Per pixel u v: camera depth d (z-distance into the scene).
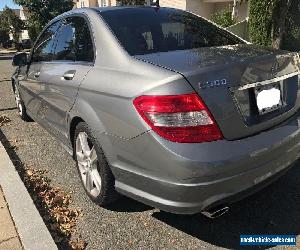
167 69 2.61
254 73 2.72
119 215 3.34
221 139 2.53
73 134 3.78
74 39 3.83
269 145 2.69
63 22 4.28
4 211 3.27
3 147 4.73
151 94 2.55
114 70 3.00
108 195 3.21
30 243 2.85
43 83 4.31
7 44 54.12
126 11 3.63
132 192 2.87
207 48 3.15
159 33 3.35
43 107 4.56
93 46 3.39
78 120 3.57
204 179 2.46
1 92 9.43
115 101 2.83
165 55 2.92
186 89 2.47
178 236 3.03
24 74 5.33
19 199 3.43
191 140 2.46
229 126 2.55
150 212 3.37
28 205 3.33
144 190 2.76
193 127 2.46
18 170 4.38
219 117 2.51
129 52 3.04
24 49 33.44
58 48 4.20
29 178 4.13
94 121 3.09
